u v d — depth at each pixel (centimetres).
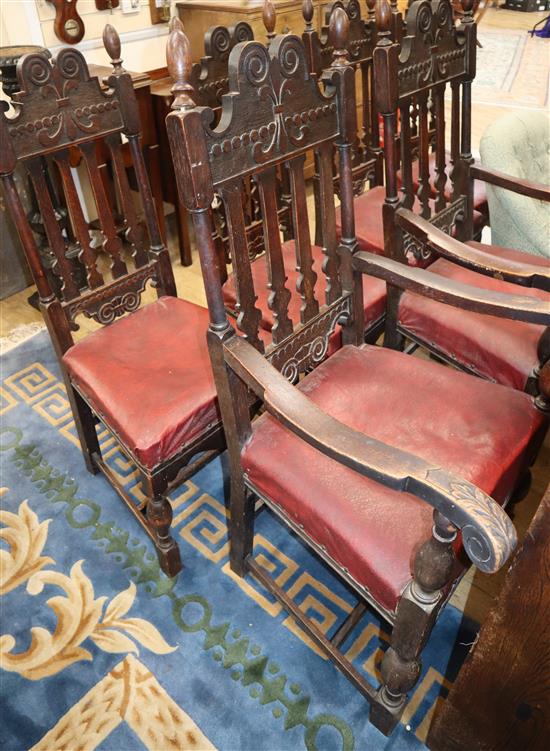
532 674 89
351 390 124
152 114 240
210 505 165
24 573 149
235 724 120
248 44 89
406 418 116
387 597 95
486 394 120
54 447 185
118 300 154
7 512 165
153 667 129
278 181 178
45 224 134
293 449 113
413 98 141
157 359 140
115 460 179
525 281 126
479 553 77
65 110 128
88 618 139
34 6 232
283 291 114
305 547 152
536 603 81
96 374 136
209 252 96
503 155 175
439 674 125
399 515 100
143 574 148
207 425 131
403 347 175
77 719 121
